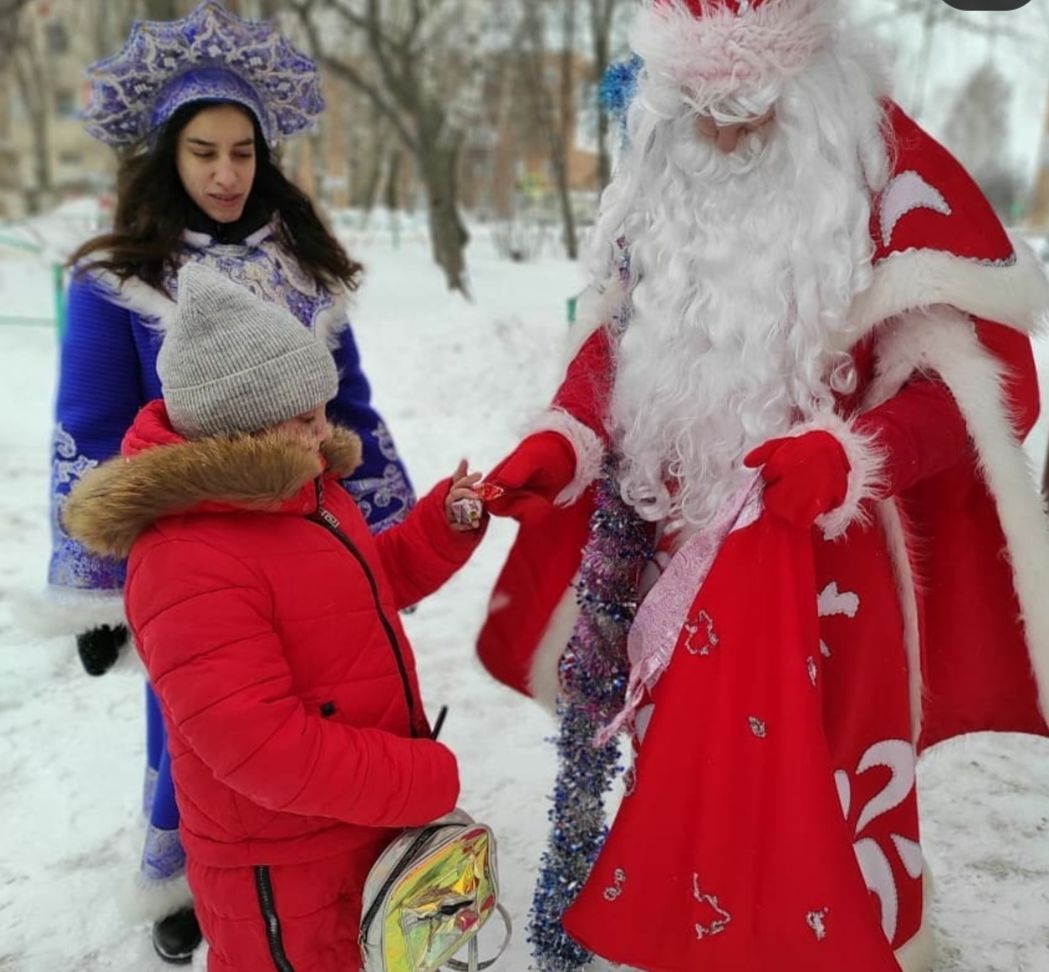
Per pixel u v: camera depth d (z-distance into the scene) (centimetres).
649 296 167
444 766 145
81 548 188
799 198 153
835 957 151
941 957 203
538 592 201
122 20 1509
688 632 157
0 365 802
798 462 138
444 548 175
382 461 218
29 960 207
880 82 160
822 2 149
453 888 145
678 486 172
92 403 187
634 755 180
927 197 154
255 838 143
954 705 190
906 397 158
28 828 249
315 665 143
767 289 156
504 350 749
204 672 130
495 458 594
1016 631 180
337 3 1144
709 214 161
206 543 136
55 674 327
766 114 153
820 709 152
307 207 209
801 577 148
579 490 178
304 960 149
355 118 2005
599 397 183
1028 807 254
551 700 208
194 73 188
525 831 246
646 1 160
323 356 147
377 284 1183
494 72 1547
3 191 2527
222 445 135
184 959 206
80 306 188
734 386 160
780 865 152
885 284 152
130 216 192
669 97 156
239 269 192
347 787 134
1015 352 161
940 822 248
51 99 2831
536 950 190
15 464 562
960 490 174
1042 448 499
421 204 2547
